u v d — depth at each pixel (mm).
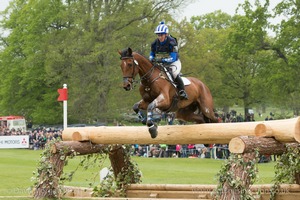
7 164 24188
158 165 23562
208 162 25078
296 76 39688
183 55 54125
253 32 40000
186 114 10266
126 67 9195
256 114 82438
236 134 8617
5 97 57469
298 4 38812
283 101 46031
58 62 46656
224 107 67625
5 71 57844
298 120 7945
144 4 46219
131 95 48219
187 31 55156
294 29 39188
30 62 50438
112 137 10211
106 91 47281
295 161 9195
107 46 44812
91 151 10781
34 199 9766
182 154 29141
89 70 47062
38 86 55219
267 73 41312
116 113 48312
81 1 46438
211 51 61062
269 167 21688
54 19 51062
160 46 9547
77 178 17578
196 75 55656
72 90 48219
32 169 21188
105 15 46250
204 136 9000
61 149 10164
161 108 9008
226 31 65562
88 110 47406
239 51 40812
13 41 56812
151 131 8781
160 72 9320
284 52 40375
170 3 46594
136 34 46781
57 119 54625
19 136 35438
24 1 58531
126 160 11703
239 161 7914
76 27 46844
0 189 13945
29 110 57656
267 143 8164
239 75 59406
